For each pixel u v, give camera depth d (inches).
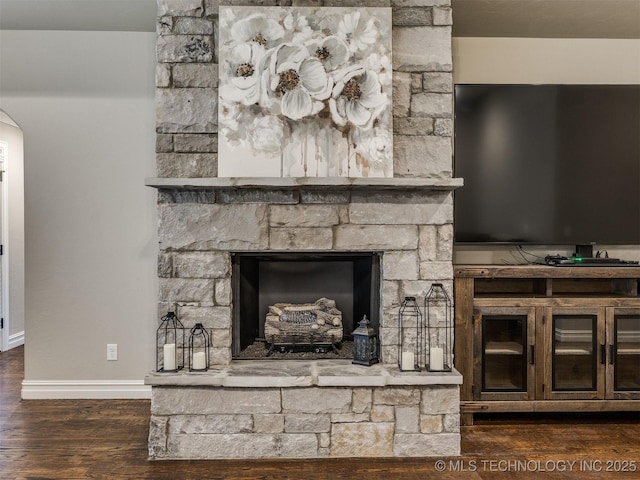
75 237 128.3
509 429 109.1
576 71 129.3
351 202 101.4
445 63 102.3
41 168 127.9
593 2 109.6
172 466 91.6
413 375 95.7
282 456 95.4
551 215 121.0
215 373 96.7
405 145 102.0
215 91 100.8
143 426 109.7
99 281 128.6
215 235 100.6
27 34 127.1
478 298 110.5
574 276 109.8
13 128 192.2
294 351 110.9
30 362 128.0
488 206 120.6
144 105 128.5
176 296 100.8
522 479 87.1
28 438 103.2
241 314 108.6
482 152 120.6
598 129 121.2
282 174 98.3
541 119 120.8
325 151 98.8
